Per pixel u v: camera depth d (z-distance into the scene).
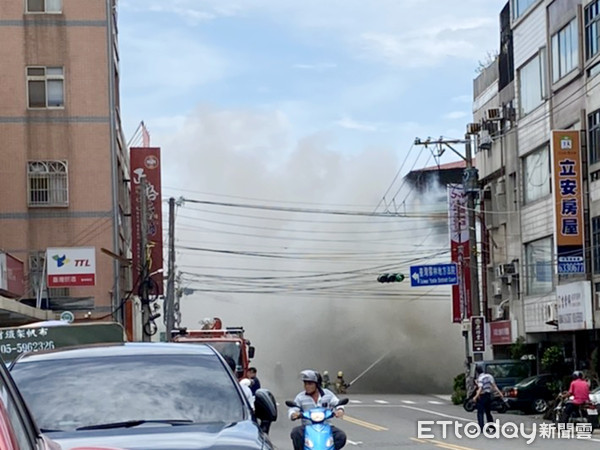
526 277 40.91
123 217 42.47
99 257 38.38
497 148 44.59
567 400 27.48
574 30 34.94
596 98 33.03
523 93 41.12
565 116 35.91
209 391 6.92
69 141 38.75
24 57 38.81
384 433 26.78
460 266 45.53
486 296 46.38
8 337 18.86
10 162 38.47
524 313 40.91
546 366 36.88
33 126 38.69
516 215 42.19
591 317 33.19
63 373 7.04
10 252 38.12
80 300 38.00
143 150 41.25
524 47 40.66
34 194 38.56
